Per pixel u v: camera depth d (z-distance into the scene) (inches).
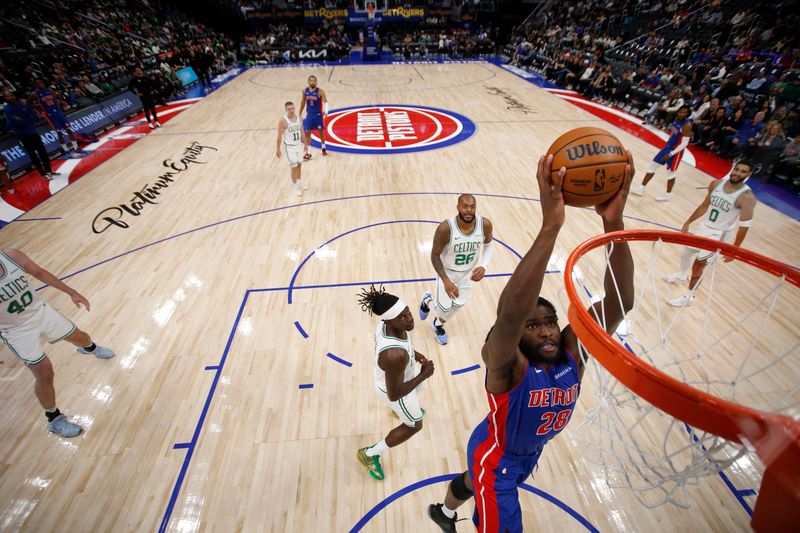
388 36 1014.4
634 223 260.5
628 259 62.8
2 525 114.5
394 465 128.7
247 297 199.9
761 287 203.5
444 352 169.6
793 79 366.3
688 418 44.6
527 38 855.1
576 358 72.4
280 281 210.4
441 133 425.1
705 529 112.7
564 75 631.2
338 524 114.3
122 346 172.7
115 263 225.0
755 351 165.2
